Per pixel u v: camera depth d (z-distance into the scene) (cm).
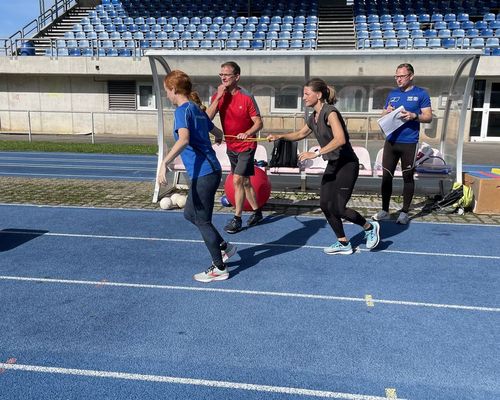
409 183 668
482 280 475
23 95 2309
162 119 795
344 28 2283
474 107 1959
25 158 1431
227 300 423
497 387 300
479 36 2002
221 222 691
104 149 1627
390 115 625
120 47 2134
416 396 291
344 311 403
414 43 2014
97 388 296
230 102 602
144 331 366
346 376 310
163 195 840
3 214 729
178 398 287
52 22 2600
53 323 378
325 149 466
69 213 738
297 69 812
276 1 2622
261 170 700
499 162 1373
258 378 307
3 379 304
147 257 536
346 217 527
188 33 2291
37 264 512
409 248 574
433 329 374
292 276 480
